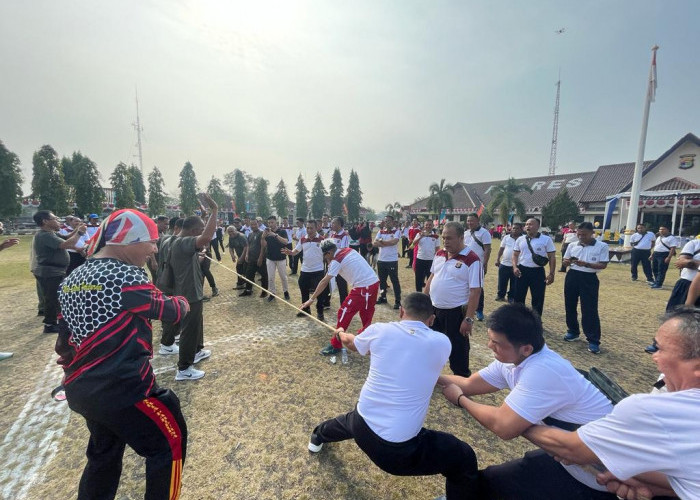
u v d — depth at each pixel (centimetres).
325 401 332
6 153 3164
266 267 750
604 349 466
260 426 293
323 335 512
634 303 714
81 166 3644
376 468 247
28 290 805
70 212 3569
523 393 157
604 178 3136
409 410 181
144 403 168
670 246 842
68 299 165
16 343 475
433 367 187
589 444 128
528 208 3531
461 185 4288
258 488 228
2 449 267
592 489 150
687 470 106
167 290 425
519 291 566
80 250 619
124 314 164
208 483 231
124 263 177
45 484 232
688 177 2400
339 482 234
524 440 283
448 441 188
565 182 3581
